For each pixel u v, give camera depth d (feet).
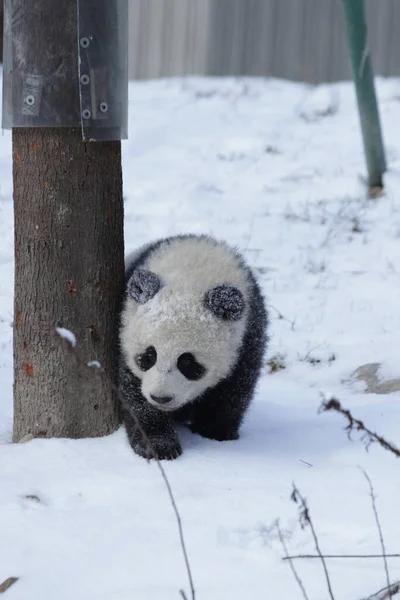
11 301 32.81
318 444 21.67
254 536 16.20
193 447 21.36
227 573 14.78
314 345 30.45
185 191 45.80
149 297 20.01
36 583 14.33
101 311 21.08
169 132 55.83
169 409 19.94
